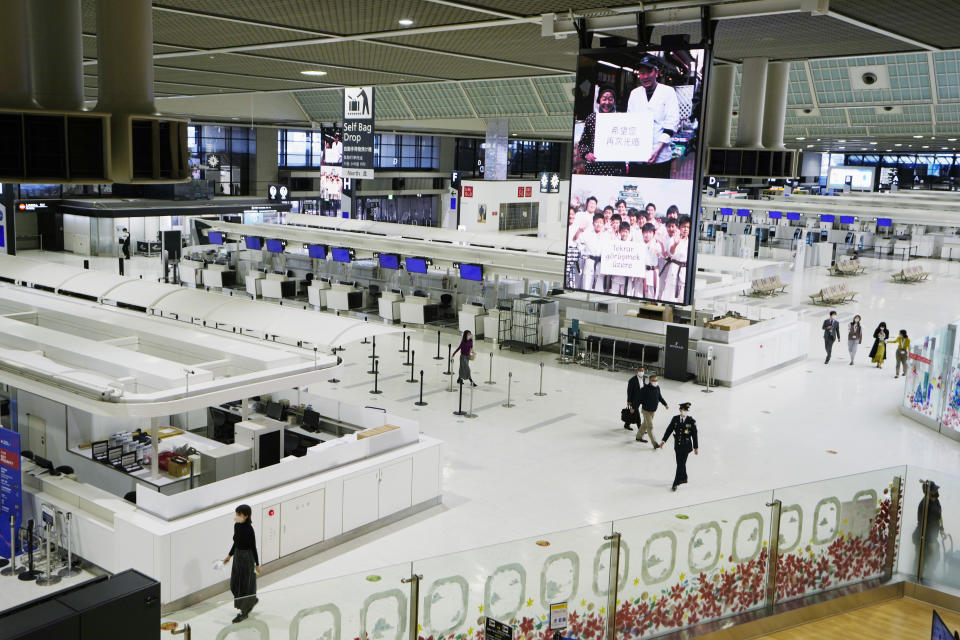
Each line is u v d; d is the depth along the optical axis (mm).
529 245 25109
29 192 33312
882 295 30391
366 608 6840
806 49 12523
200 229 38344
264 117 39500
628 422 15133
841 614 9234
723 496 12227
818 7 8719
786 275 35250
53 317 14547
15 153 6191
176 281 30016
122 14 6656
